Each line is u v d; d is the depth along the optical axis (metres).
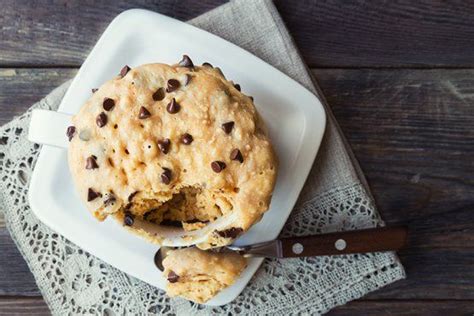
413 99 0.60
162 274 0.59
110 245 0.59
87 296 0.60
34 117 0.54
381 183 0.60
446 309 0.60
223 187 0.53
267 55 0.59
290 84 0.58
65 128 0.54
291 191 0.58
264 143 0.53
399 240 0.57
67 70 0.61
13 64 0.61
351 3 0.60
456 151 0.60
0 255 0.61
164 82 0.53
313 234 0.58
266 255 0.57
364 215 0.59
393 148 0.60
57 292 0.60
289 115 0.58
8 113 0.61
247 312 0.60
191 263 0.57
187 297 0.58
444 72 0.60
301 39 0.60
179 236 0.55
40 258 0.60
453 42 0.60
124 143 0.53
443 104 0.60
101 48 0.58
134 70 0.53
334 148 0.59
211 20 0.59
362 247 0.57
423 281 0.60
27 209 0.60
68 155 0.55
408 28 0.60
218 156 0.52
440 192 0.60
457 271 0.60
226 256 0.57
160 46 0.59
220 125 0.53
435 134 0.60
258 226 0.58
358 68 0.60
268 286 0.60
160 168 0.52
